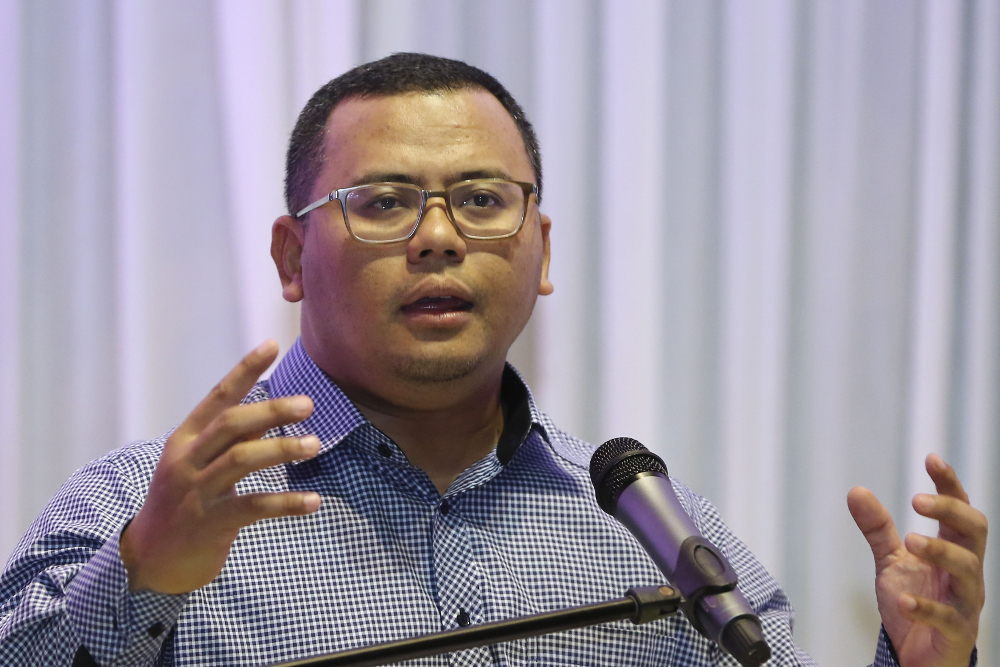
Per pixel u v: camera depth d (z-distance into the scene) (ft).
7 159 21.21
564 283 23.22
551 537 15.98
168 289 21.66
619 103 23.67
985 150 25.05
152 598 11.91
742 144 24.18
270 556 14.47
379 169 14.93
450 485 15.79
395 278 14.64
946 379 24.95
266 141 21.95
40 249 21.30
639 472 11.87
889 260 24.64
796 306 24.32
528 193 15.57
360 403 16.19
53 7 21.47
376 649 10.34
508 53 23.06
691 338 23.88
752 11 24.25
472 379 15.23
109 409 21.47
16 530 21.08
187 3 21.84
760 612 17.07
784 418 24.17
